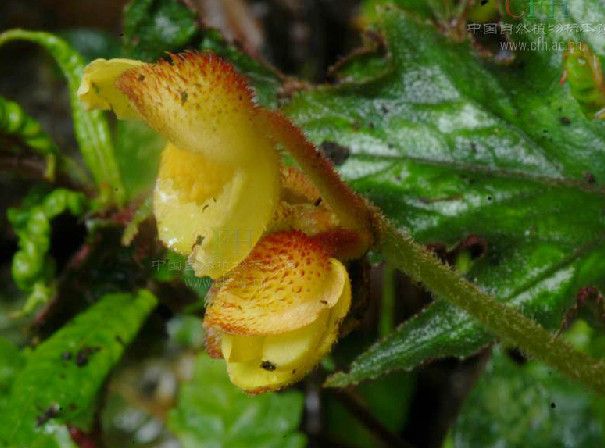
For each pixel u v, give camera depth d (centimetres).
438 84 12
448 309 10
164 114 8
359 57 13
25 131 14
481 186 12
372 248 9
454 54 12
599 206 11
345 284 9
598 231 11
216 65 8
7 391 13
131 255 14
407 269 9
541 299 11
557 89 12
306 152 9
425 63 12
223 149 8
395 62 12
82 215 14
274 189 9
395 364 10
